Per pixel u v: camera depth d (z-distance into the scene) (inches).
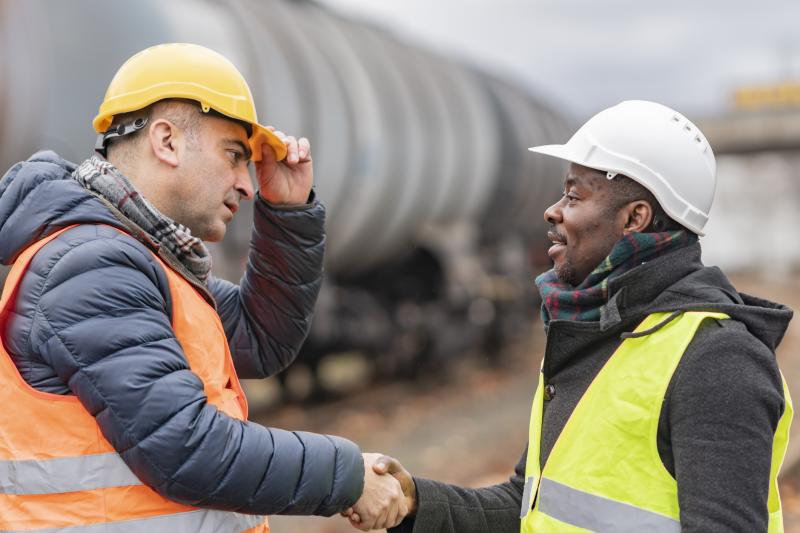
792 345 608.4
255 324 95.0
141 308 69.0
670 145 75.2
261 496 70.2
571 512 72.1
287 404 392.2
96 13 202.8
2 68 179.9
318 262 94.0
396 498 83.4
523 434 332.8
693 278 72.3
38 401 68.9
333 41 356.2
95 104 200.7
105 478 69.0
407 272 451.5
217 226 79.3
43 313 67.9
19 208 70.8
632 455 69.7
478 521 86.6
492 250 529.3
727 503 63.4
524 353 556.4
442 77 454.3
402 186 376.2
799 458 239.1
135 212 72.8
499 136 486.0
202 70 75.9
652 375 69.2
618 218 76.2
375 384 439.5
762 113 1328.7
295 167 91.1
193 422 67.4
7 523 69.0
